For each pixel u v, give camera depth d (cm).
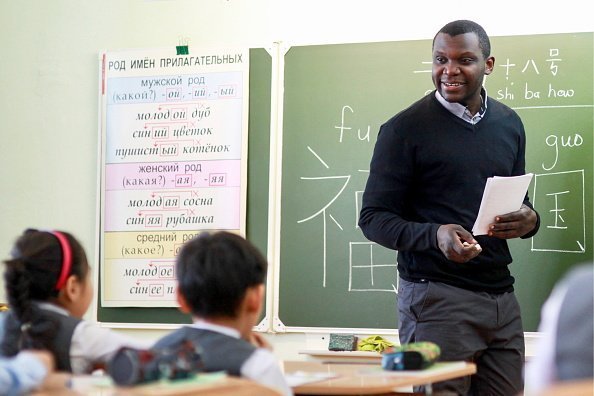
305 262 420
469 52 295
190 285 194
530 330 395
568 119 401
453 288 291
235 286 193
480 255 293
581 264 394
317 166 423
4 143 460
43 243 220
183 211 437
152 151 444
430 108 303
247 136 433
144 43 451
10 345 214
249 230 428
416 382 193
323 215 420
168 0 450
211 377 144
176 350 149
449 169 295
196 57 443
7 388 129
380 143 305
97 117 454
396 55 420
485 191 275
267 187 428
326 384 195
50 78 459
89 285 231
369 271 414
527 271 398
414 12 421
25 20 463
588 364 121
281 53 431
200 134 438
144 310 438
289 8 434
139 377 135
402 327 301
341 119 423
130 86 448
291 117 428
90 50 456
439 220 297
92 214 449
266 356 183
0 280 452
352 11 427
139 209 443
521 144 311
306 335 416
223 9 443
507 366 295
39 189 455
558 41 405
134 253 441
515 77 407
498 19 412
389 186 300
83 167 452
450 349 287
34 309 212
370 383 192
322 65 427
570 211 397
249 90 434
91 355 210
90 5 458
